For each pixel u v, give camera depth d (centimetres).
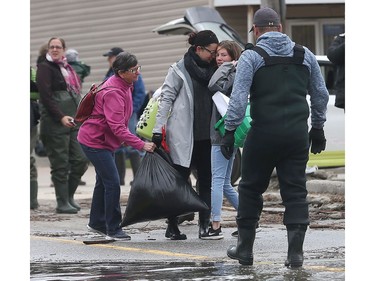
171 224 2927
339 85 3192
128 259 2520
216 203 2848
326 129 4466
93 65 7650
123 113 2816
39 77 3769
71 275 2219
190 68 2839
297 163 2189
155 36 7200
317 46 6925
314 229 3114
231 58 2828
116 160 5109
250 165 2216
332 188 3953
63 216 3738
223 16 6750
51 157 3841
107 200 2880
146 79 7269
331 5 6919
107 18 7544
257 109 2178
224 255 2567
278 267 2253
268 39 2184
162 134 2833
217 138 2792
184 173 2867
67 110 3803
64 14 7862
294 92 2175
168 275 2175
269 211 3631
